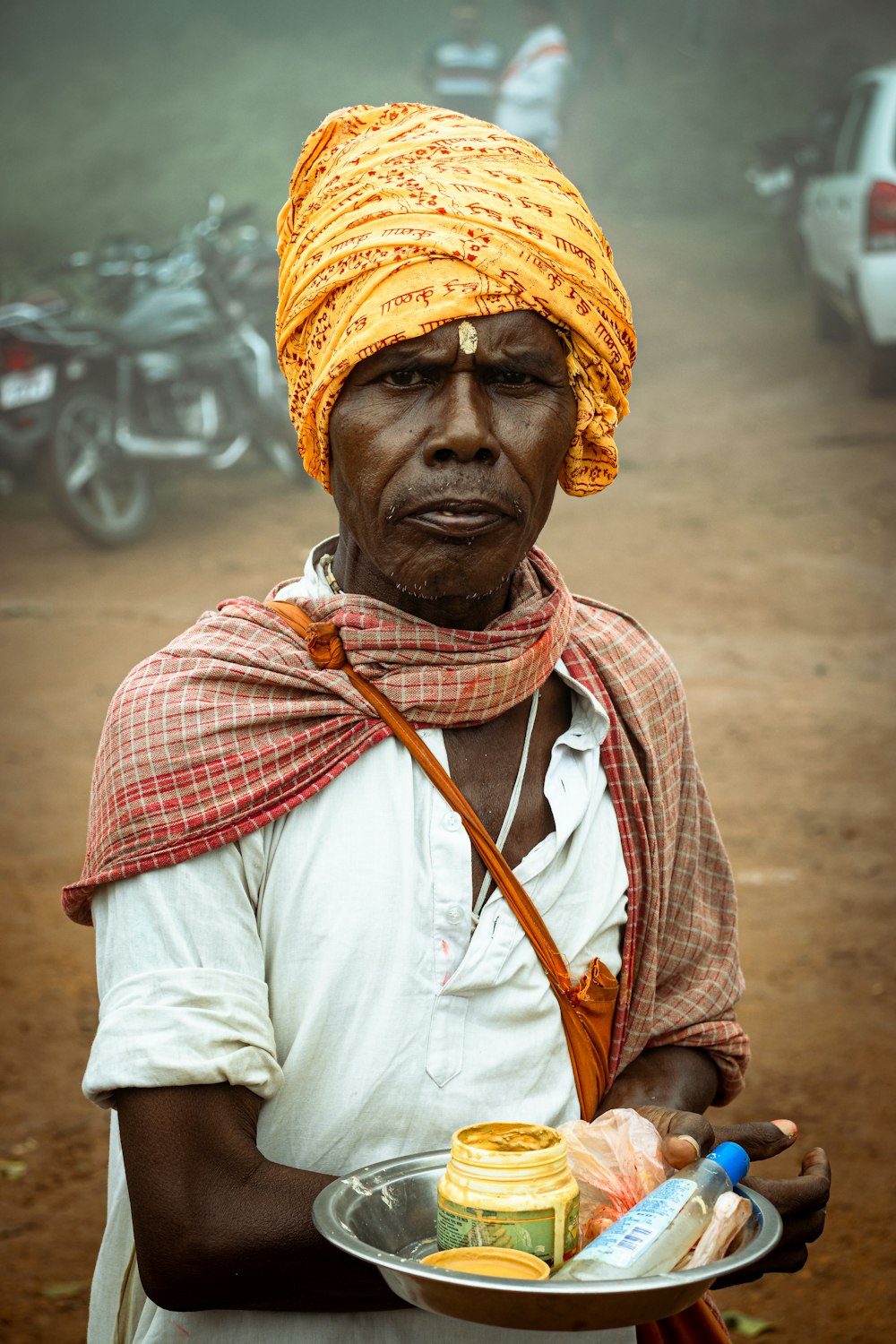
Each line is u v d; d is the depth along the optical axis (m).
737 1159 1.31
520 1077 1.39
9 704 7.07
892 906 4.76
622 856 1.51
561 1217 1.19
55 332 8.92
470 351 1.34
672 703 1.63
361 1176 1.28
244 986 1.34
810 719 6.60
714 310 15.66
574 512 10.34
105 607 8.57
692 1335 1.44
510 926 1.39
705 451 11.56
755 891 4.89
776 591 8.60
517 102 13.60
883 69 12.30
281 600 1.51
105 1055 1.29
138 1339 1.46
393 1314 1.38
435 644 1.41
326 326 1.39
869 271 11.13
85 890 1.40
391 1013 1.36
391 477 1.37
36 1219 3.27
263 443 10.58
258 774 1.37
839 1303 2.96
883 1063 3.81
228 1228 1.27
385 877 1.38
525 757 1.47
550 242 1.36
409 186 1.36
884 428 11.64
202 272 9.91
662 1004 1.60
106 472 9.45
